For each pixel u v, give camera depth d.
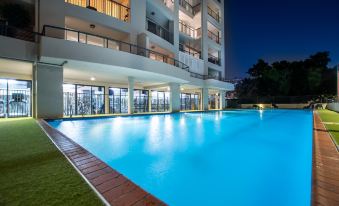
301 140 6.04
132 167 3.71
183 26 21.62
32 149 3.41
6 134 4.91
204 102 20.11
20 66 9.51
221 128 8.48
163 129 8.12
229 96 38.12
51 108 9.26
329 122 7.83
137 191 1.87
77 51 8.70
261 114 16.27
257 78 32.94
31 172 2.33
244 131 7.75
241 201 2.56
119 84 15.98
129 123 9.89
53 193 1.82
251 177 3.23
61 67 9.52
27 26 9.55
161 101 20.05
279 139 6.21
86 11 10.63
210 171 3.46
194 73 19.36
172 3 17.48
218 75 24.47
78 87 13.84
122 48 12.80
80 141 5.83
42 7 9.35
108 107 15.23
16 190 1.87
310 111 19.23
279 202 2.45
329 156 2.97
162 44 15.27
